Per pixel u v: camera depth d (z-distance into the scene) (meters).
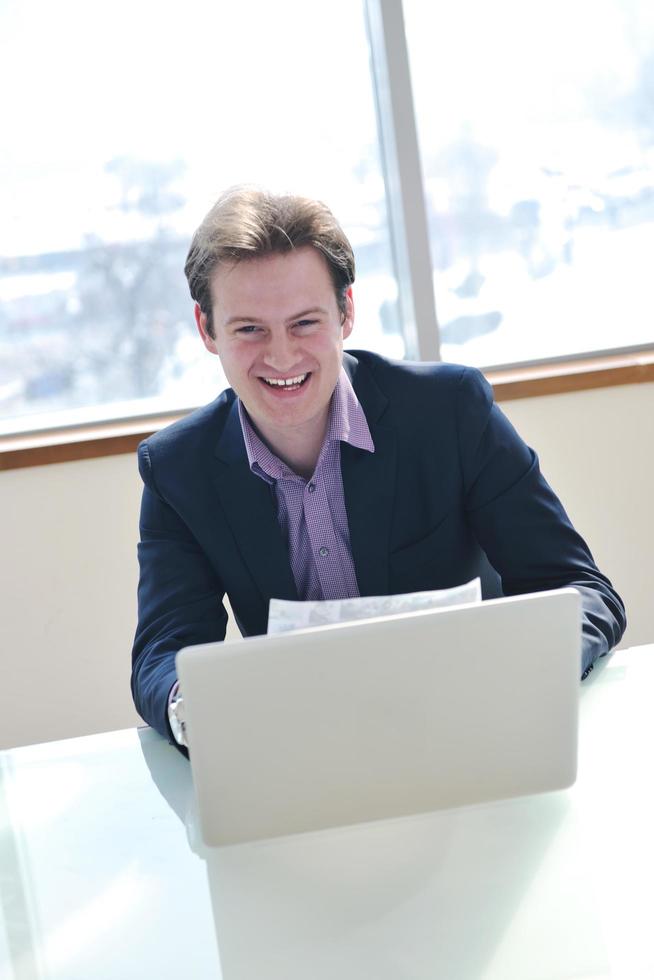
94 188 2.96
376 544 1.59
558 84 3.01
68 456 2.80
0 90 2.89
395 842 1.04
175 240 3.00
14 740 2.90
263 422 1.57
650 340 3.09
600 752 1.19
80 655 2.89
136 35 2.91
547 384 2.86
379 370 1.67
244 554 1.60
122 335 3.02
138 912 0.98
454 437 1.61
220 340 1.50
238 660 1.01
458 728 1.05
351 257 1.50
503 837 1.03
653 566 2.97
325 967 0.86
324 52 2.97
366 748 1.04
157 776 1.29
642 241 3.07
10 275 2.96
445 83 2.99
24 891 1.05
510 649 1.03
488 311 3.08
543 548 1.58
